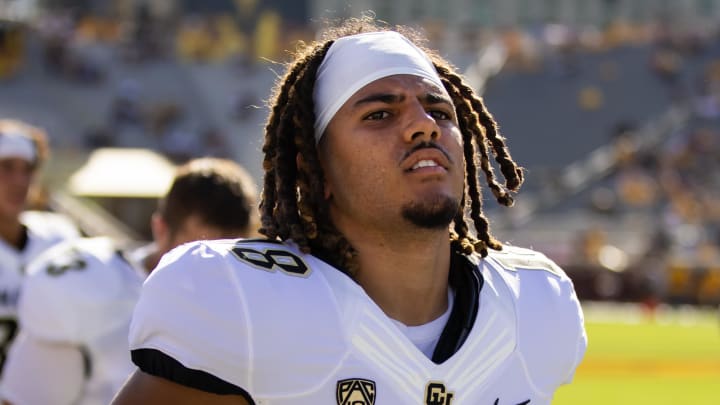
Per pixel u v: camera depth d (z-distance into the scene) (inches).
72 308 375.9
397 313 255.6
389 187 248.7
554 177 3395.7
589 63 4035.4
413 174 248.7
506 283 271.1
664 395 999.0
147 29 3944.4
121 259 393.4
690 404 947.3
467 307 258.7
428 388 246.8
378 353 244.2
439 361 249.8
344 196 256.4
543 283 279.3
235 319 235.5
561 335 273.6
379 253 254.8
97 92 3558.1
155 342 236.2
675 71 3919.8
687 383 1084.5
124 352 383.6
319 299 243.6
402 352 246.5
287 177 268.2
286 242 263.6
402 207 247.8
